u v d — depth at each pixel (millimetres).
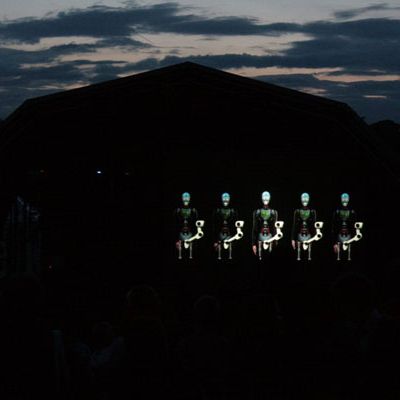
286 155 19969
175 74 19469
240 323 6598
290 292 6680
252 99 19719
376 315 5859
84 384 5172
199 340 7152
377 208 20141
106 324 8602
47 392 4945
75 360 5176
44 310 5156
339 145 19953
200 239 19859
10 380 4922
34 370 4930
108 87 19297
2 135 19047
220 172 19875
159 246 19719
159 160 19672
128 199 19641
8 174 19297
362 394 5535
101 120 19500
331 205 20141
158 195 19688
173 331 9578
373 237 20172
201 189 19828
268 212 19984
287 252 6855
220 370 7066
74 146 19484
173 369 7141
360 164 20016
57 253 19500
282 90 19578
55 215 19500
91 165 19547
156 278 19688
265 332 6465
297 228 20094
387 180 19953
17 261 19781
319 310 6594
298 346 6449
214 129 19766
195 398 7137
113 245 19625
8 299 4938
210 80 19594
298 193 20094
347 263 20188
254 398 6508
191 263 19812
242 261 19953
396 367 5441
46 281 19375
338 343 5797
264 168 19969
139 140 19625
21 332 4934
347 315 5871
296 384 6363
